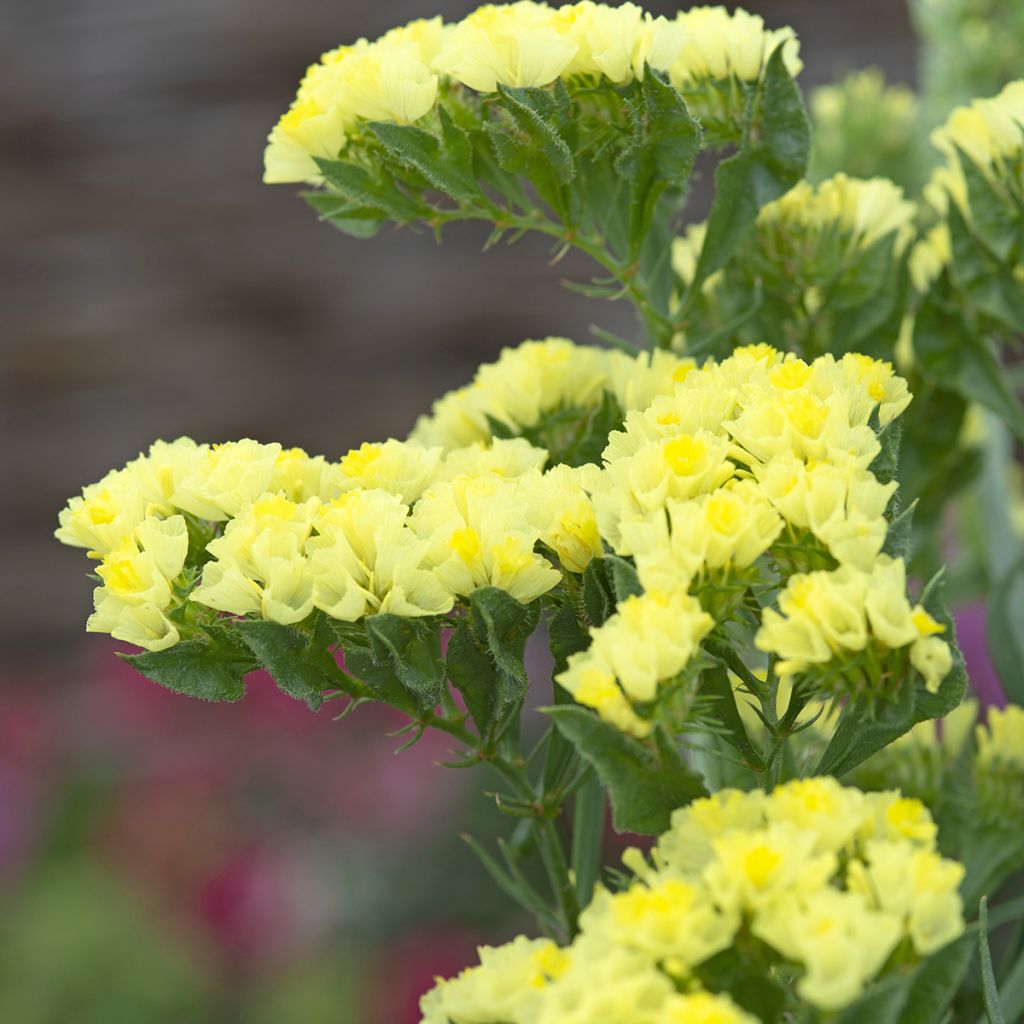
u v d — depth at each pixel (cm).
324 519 64
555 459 72
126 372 269
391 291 271
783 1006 59
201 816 181
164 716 190
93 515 66
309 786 187
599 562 64
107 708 193
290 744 187
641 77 69
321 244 272
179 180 272
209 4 272
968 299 77
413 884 187
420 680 65
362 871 187
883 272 76
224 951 176
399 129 69
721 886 59
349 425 270
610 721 61
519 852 70
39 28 271
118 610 65
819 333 77
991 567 86
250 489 66
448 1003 61
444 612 64
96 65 272
